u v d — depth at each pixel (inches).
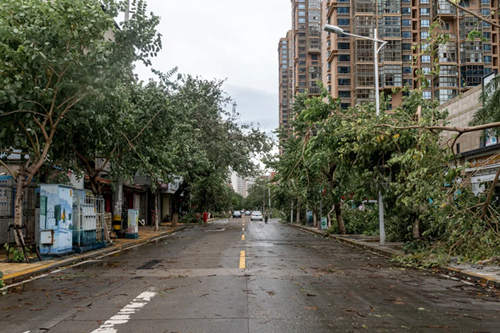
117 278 372.8
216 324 219.6
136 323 222.5
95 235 621.3
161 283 344.5
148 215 1765.5
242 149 1418.6
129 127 631.8
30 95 449.4
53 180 696.4
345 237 872.3
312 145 669.3
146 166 693.3
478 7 2706.7
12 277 361.4
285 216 2145.7
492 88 657.6
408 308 255.3
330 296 290.2
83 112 485.4
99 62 460.8
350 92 3152.1
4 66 427.5
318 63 4702.3
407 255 502.6
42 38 422.3
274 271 411.5
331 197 935.7
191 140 1099.3
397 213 660.1
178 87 1026.1
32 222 622.5
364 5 3014.3
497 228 419.8
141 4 500.1
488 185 456.4
